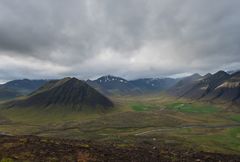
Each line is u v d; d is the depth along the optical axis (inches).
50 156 2470.5
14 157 2372.0
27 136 3516.2
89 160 2484.0
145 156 2945.4
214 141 7780.5
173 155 3253.0
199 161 3107.8
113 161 2568.9
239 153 6048.2
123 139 7165.4
